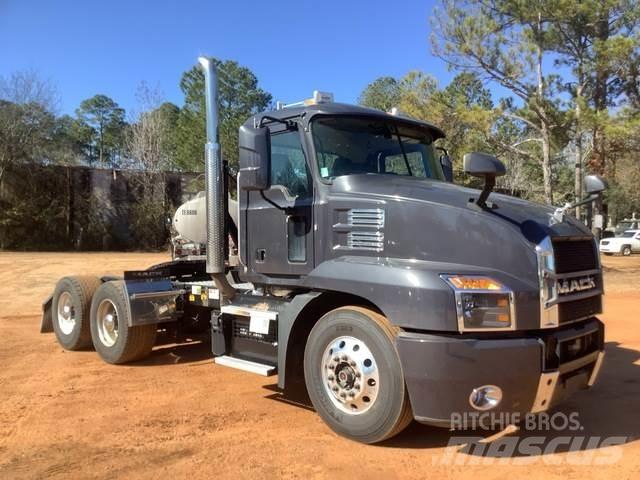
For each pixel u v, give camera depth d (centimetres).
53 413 544
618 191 4794
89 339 810
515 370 415
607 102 2059
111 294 737
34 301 1391
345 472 413
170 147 4634
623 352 806
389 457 439
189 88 4309
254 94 4278
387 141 589
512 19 1992
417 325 423
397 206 483
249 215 595
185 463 430
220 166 611
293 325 512
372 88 4634
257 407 564
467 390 413
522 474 411
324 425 511
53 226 4125
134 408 561
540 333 436
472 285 421
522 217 453
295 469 418
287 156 564
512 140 2194
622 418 529
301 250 545
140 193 4325
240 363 569
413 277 431
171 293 738
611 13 1920
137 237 4269
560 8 1838
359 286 458
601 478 404
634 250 3741
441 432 491
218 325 607
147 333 728
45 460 435
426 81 2111
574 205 472
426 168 615
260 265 582
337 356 472
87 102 8712
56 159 4300
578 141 1995
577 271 470
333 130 555
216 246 604
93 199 4238
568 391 455
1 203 4056
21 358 780
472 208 455
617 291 1589
